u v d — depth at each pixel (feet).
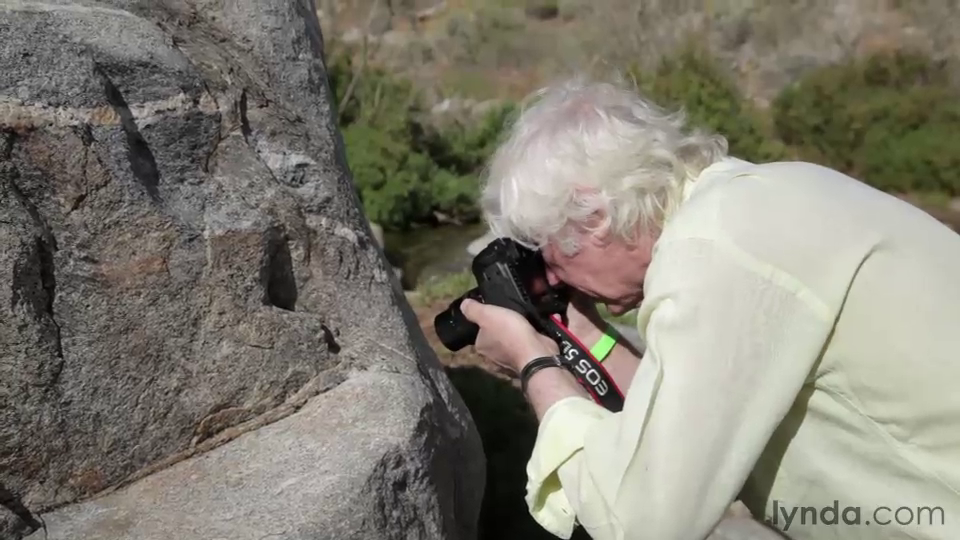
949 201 34.78
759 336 4.37
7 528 5.54
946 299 4.49
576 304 6.20
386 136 34.09
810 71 45.09
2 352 5.65
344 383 7.12
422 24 57.00
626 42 51.34
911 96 39.55
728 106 36.99
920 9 49.44
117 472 6.13
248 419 6.71
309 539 5.66
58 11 6.48
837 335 4.54
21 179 5.81
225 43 7.89
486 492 11.03
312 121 8.29
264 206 7.06
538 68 50.26
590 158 4.86
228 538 5.60
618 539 4.55
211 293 6.57
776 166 4.87
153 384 6.28
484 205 5.48
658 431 4.38
